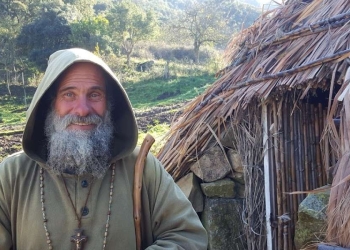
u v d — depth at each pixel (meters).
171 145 3.92
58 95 1.81
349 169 2.20
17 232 1.75
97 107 1.83
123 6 33.62
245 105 3.36
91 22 31.66
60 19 31.88
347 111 2.27
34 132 1.89
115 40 33.38
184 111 4.09
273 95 3.30
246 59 3.88
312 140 3.53
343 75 2.72
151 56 34.81
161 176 1.92
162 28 38.62
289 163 3.44
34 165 1.83
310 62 2.95
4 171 1.78
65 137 1.75
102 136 1.81
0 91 27.44
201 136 3.72
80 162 1.74
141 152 1.86
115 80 1.85
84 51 1.85
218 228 3.61
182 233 1.85
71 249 1.72
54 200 1.75
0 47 30.69
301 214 2.91
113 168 1.85
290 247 3.36
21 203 1.76
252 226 3.59
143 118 14.09
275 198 3.43
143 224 1.88
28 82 29.25
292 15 3.74
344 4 3.25
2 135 13.92
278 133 3.42
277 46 3.61
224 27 31.66
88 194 1.77
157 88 23.39
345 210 2.13
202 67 27.56
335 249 2.10
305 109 3.53
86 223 1.74
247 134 3.62
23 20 35.06
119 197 1.81
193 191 3.72
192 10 32.34
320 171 3.50
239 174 3.76
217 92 3.82
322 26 3.26
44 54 30.36
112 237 1.75
